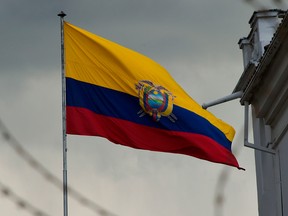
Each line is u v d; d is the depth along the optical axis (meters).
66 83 55.34
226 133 56.41
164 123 55.53
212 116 56.28
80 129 54.91
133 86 55.53
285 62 53.06
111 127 55.25
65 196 52.66
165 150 55.47
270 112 56.28
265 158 58.00
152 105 55.50
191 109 55.91
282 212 55.78
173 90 56.00
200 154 55.62
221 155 55.78
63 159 53.53
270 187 57.44
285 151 55.12
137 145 55.34
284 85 54.12
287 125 54.62
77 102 55.22
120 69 55.59
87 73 55.47
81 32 55.75
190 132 55.62
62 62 55.00
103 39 55.81
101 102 55.38
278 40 52.56
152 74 55.94
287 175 54.84
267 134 57.28
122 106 55.47
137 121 55.50
